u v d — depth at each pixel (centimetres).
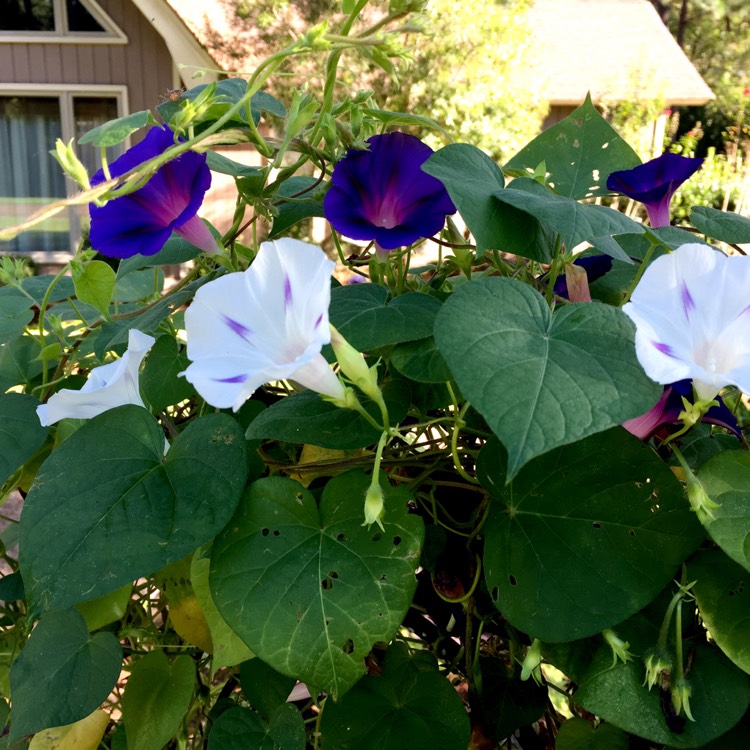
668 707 36
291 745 43
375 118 50
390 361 43
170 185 46
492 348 31
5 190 390
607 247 38
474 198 39
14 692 43
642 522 38
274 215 53
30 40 362
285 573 38
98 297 47
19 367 57
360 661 37
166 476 39
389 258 51
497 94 321
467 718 42
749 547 34
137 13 362
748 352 33
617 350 32
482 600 49
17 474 56
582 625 37
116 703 59
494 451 41
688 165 48
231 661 42
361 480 40
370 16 277
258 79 41
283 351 36
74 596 36
